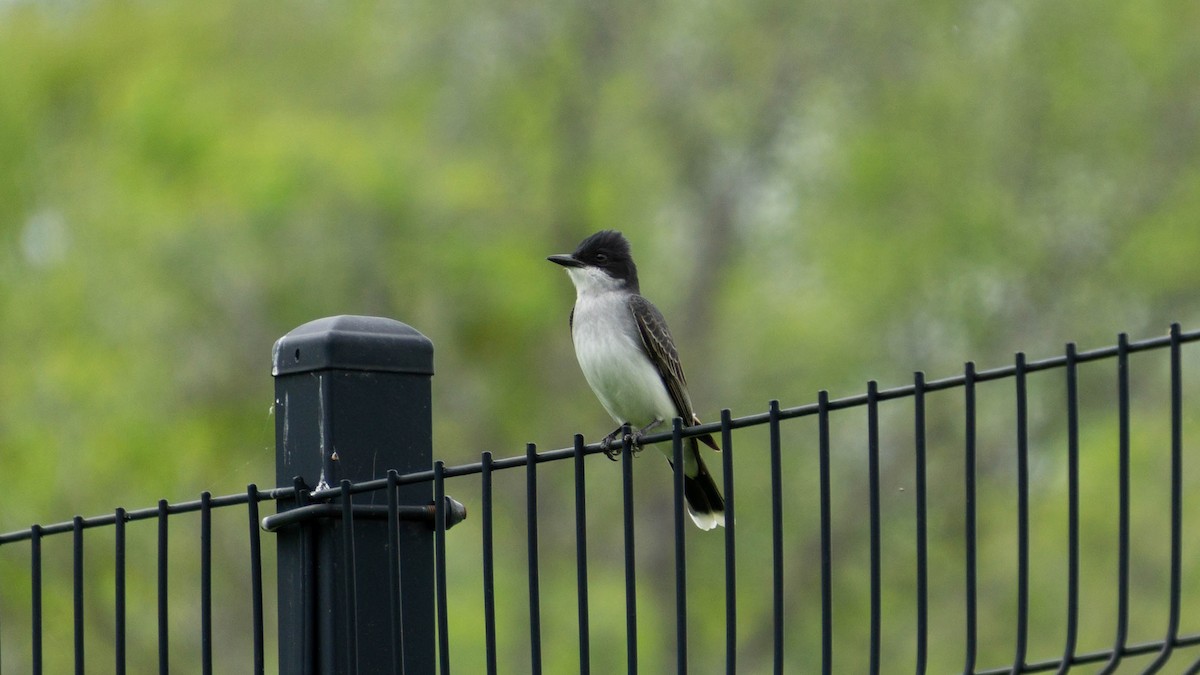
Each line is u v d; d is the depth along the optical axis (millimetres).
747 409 18375
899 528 17609
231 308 15055
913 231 18203
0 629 14422
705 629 18359
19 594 14453
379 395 5145
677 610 4609
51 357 14672
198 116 15375
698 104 18969
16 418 14672
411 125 17531
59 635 14422
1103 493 14867
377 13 18203
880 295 18031
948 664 16688
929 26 18609
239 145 15242
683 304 19203
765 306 19391
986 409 17938
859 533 17734
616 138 18938
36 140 16266
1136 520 14570
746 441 18328
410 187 15586
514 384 17297
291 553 5129
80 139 16438
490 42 18578
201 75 16609
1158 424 15578
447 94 18406
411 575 5094
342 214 15234
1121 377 3969
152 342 14953
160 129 15195
